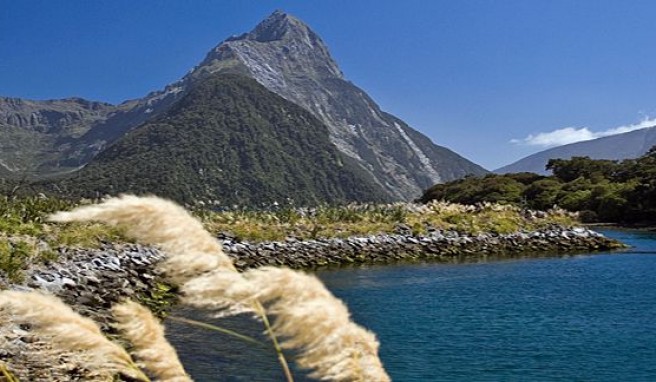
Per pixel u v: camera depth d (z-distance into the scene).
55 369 8.55
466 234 50.66
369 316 22.19
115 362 2.87
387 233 48.38
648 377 14.72
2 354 10.03
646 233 73.62
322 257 41.66
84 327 2.81
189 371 13.49
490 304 24.77
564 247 51.59
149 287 24.28
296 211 55.19
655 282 31.28
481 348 17.39
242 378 13.00
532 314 22.52
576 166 130.38
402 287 29.78
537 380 14.39
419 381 14.24
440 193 129.62
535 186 115.19
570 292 28.02
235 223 46.81
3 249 21.45
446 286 30.16
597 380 14.50
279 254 40.34
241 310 2.46
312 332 2.46
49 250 25.06
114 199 2.58
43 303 2.75
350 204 59.97
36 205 34.44
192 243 2.59
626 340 18.50
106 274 24.91
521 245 50.56
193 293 2.45
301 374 12.91
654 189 88.62
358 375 2.53
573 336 19.05
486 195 115.25
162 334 3.20
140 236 2.57
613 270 36.72
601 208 92.69
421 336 18.83
